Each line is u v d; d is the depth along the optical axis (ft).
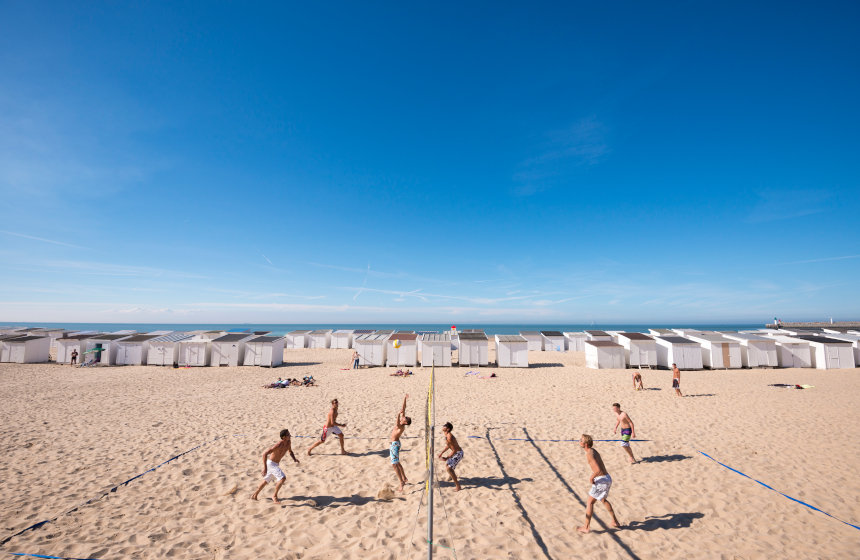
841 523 23.36
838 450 36.04
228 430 41.98
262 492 27.35
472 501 26.27
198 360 100.22
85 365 98.94
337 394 63.57
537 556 20.17
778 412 50.67
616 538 21.91
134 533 21.83
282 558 19.79
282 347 105.60
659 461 33.71
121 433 40.57
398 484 28.76
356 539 21.59
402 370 93.35
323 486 28.45
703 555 20.39
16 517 23.11
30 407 52.24
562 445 37.78
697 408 53.31
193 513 24.29
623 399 59.52
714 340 100.48
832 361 97.09
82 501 25.43
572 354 130.72
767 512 24.84
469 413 50.44
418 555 20.04
